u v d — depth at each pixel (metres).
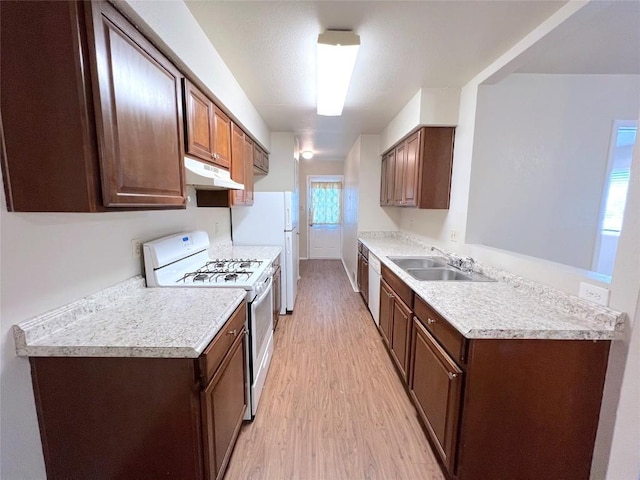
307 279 5.21
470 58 1.92
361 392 2.12
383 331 2.77
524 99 2.20
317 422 1.83
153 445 1.12
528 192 2.29
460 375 1.28
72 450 1.11
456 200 2.51
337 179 6.77
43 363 1.06
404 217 4.11
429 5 1.40
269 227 3.37
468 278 2.13
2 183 0.92
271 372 2.36
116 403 1.09
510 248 2.34
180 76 1.44
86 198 0.93
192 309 1.37
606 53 1.86
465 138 2.35
